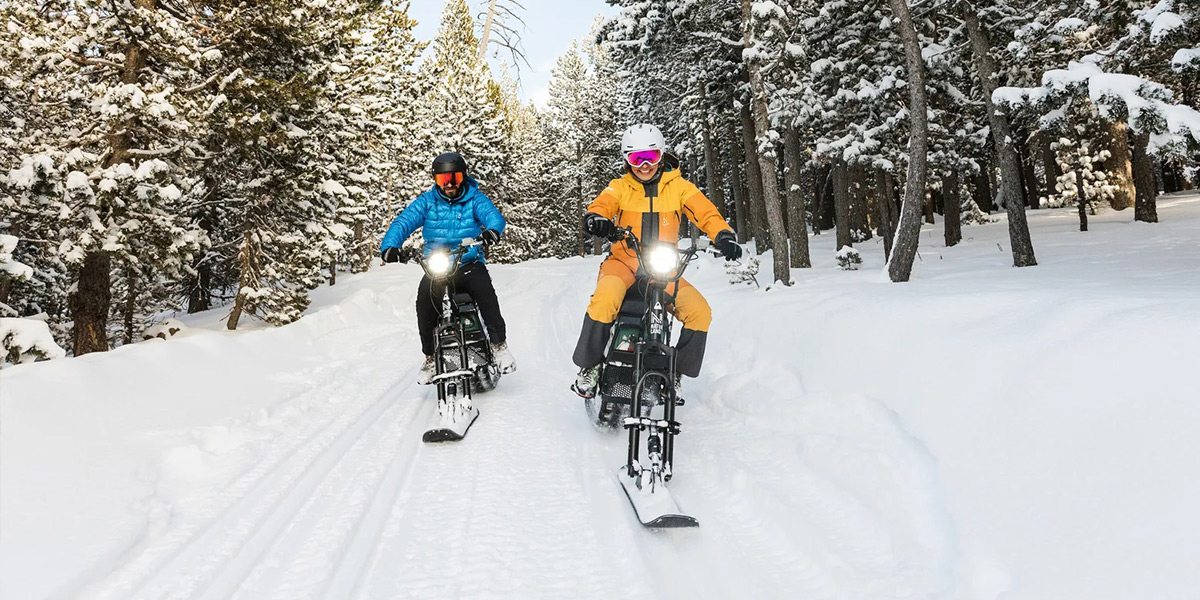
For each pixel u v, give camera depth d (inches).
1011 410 115.7
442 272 181.6
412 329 368.5
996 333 139.9
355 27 456.4
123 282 510.6
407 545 117.0
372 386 233.5
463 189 199.9
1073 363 113.7
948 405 129.6
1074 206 1002.7
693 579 104.5
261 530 121.5
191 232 379.6
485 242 192.1
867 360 167.0
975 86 661.3
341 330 362.6
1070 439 101.2
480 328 194.9
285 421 188.1
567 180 1852.9
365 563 110.7
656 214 155.0
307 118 437.1
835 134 721.6
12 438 137.9
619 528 120.6
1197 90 261.7
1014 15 475.2
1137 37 263.9
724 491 136.3
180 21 370.3
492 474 148.2
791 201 619.2
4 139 342.3
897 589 94.2
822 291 258.2
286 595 100.8
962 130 725.9
